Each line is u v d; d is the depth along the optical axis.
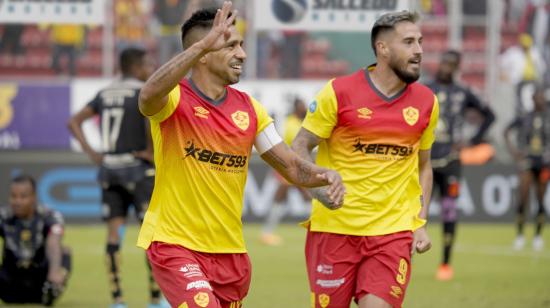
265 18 31.56
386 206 18.78
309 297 31.25
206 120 16.45
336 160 19.05
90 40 54.50
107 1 51.69
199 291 15.88
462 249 45.69
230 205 16.70
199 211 16.48
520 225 47.06
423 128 19.06
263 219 53.34
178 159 16.42
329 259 18.89
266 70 53.56
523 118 48.53
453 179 35.72
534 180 48.00
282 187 46.53
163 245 16.44
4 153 50.84
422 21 56.34
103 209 28.52
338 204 16.36
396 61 18.64
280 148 17.06
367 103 18.80
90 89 51.31
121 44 53.25
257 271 37.56
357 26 31.55
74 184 51.34
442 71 35.94
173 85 15.40
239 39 16.55
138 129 28.12
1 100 50.84
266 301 30.38
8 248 28.70
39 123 51.09
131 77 28.55
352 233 18.72
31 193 28.39
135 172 28.08
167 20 53.41
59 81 51.28
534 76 56.16
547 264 40.72
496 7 53.72
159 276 16.44
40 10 31.48
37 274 29.00
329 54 55.03
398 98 18.91
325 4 31.45
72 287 33.38
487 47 53.91
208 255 16.62
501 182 54.94
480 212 54.81
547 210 55.88
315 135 19.05
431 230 52.91
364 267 18.67
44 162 51.03
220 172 16.56
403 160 18.97
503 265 40.28
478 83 55.44
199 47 15.19
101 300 30.48
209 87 16.62
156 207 16.73
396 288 18.42
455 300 30.69
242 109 16.83
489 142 54.44
